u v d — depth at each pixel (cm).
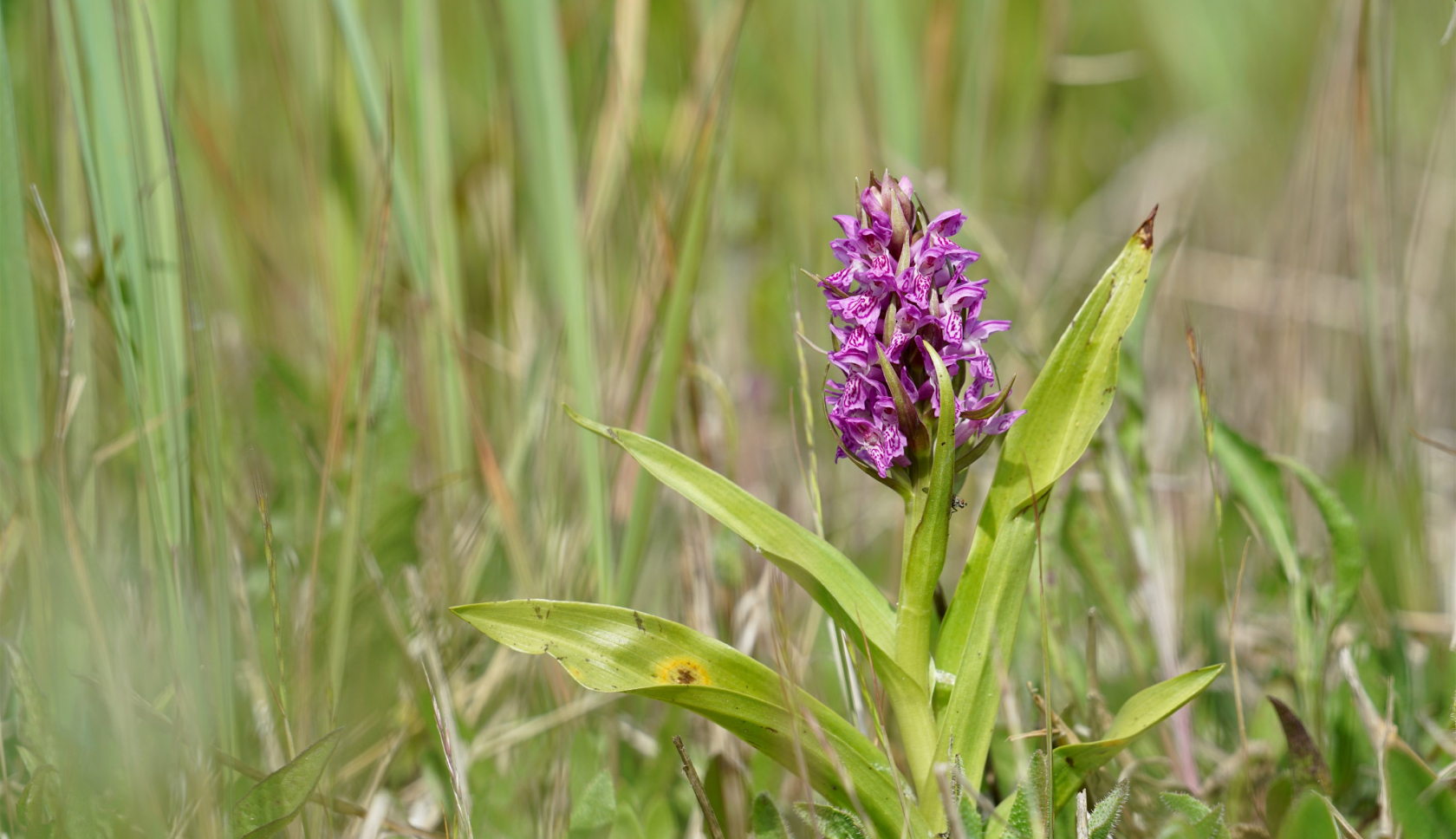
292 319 134
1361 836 94
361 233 113
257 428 105
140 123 99
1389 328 124
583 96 121
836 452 90
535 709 103
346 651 100
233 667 97
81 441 100
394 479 105
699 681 90
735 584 105
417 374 121
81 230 104
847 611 90
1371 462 119
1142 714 89
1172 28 243
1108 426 103
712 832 91
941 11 141
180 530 96
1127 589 107
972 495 115
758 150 173
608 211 108
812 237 138
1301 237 135
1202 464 119
